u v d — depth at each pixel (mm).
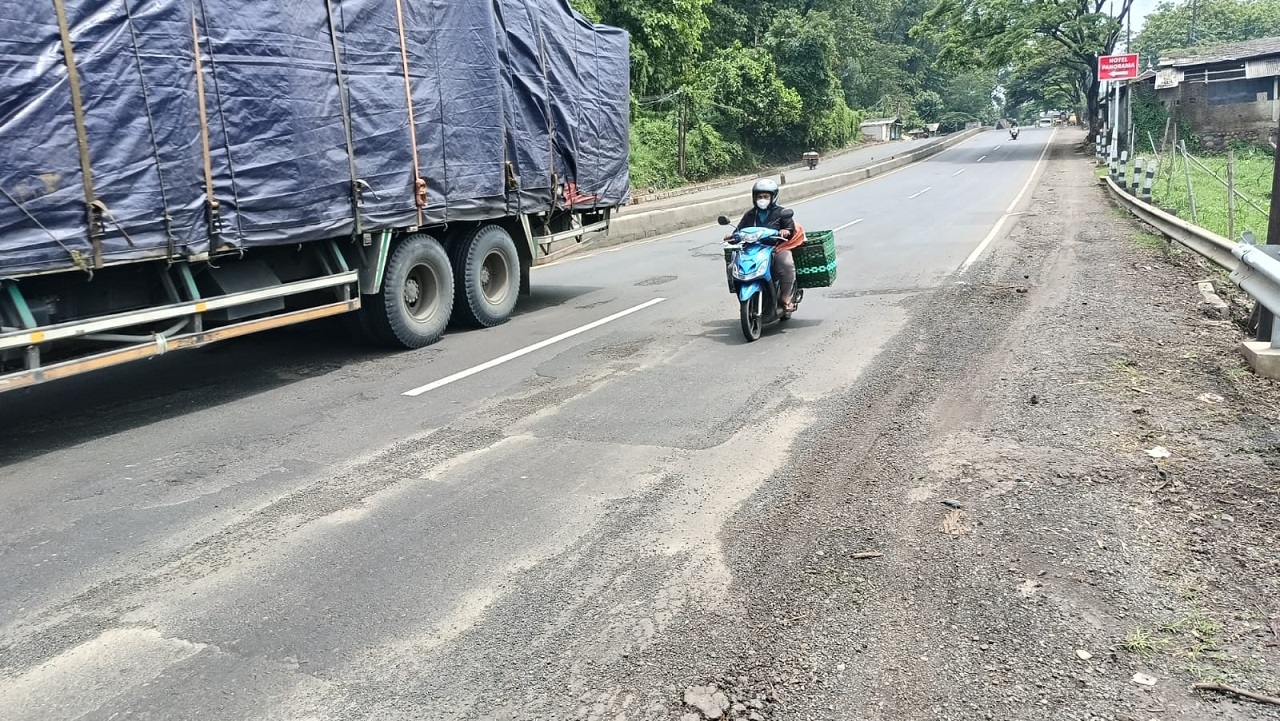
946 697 2947
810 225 20062
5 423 6645
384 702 3033
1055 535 4016
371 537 4348
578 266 15375
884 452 5238
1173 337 7691
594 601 3656
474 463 5363
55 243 5727
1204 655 3111
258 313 7316
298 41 7371
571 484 4953
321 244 7941
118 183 6055
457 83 9203
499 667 3215
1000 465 4879
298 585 3879
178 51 6414
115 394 7410
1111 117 40594
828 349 7965
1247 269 6754
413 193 8688
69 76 5738
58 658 3373
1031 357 7207
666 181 37656
